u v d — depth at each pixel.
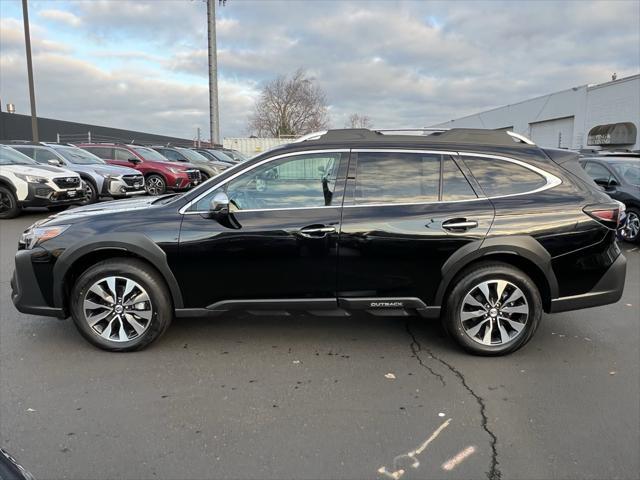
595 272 3.87
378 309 3.90
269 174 3.88
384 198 3.86
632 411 3.13
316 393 3.34
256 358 3.88
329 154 3.90
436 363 3.82
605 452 2.71
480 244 3.75
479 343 3.88
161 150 20.05
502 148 3.99
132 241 3.75
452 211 3.80
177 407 3.14
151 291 3.84
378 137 4.01
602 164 9.58
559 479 2.49
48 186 10.95
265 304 3.88
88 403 3.17
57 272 3.82
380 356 3.94
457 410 3.13
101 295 3.85
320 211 3.81
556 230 3.79
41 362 3.75
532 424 2.98
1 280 5.96
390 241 3.76
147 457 2.63
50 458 2.61
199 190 3.89
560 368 3.75
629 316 4.93
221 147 30.75
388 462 2.61
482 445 2.77
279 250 3.77
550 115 34.28
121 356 3.88
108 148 16.97
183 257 3.78
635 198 8.62
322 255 3.78
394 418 3.04
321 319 4.76
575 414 3.10
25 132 32.22
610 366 3.79
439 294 3.85
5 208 10.93
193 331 4.42
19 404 3.14
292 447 2.73
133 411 3.08
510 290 3.84
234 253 3.78
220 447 2.73
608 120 27.62
